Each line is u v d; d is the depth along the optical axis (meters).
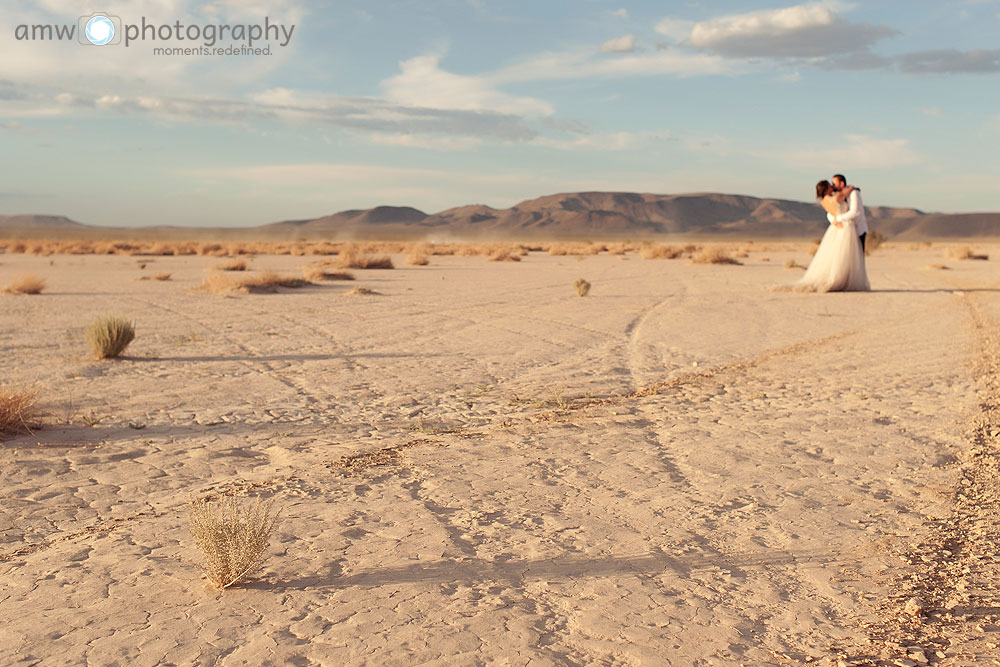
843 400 9.45
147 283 29.89
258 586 4.37
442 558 4.76
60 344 13.88
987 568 4.57
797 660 3.57
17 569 4.62
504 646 3.68
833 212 24.97
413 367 11.88
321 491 6.07
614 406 9.12
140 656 3.60
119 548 4.93
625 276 34.09
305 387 10.34
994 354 12.77
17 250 68.06
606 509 5.67
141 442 7.52
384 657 3.58
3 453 7.08
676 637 3.79
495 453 7.15
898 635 3.80
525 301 22.50
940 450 7.21
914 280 30.70
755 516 5.52
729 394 9.81
